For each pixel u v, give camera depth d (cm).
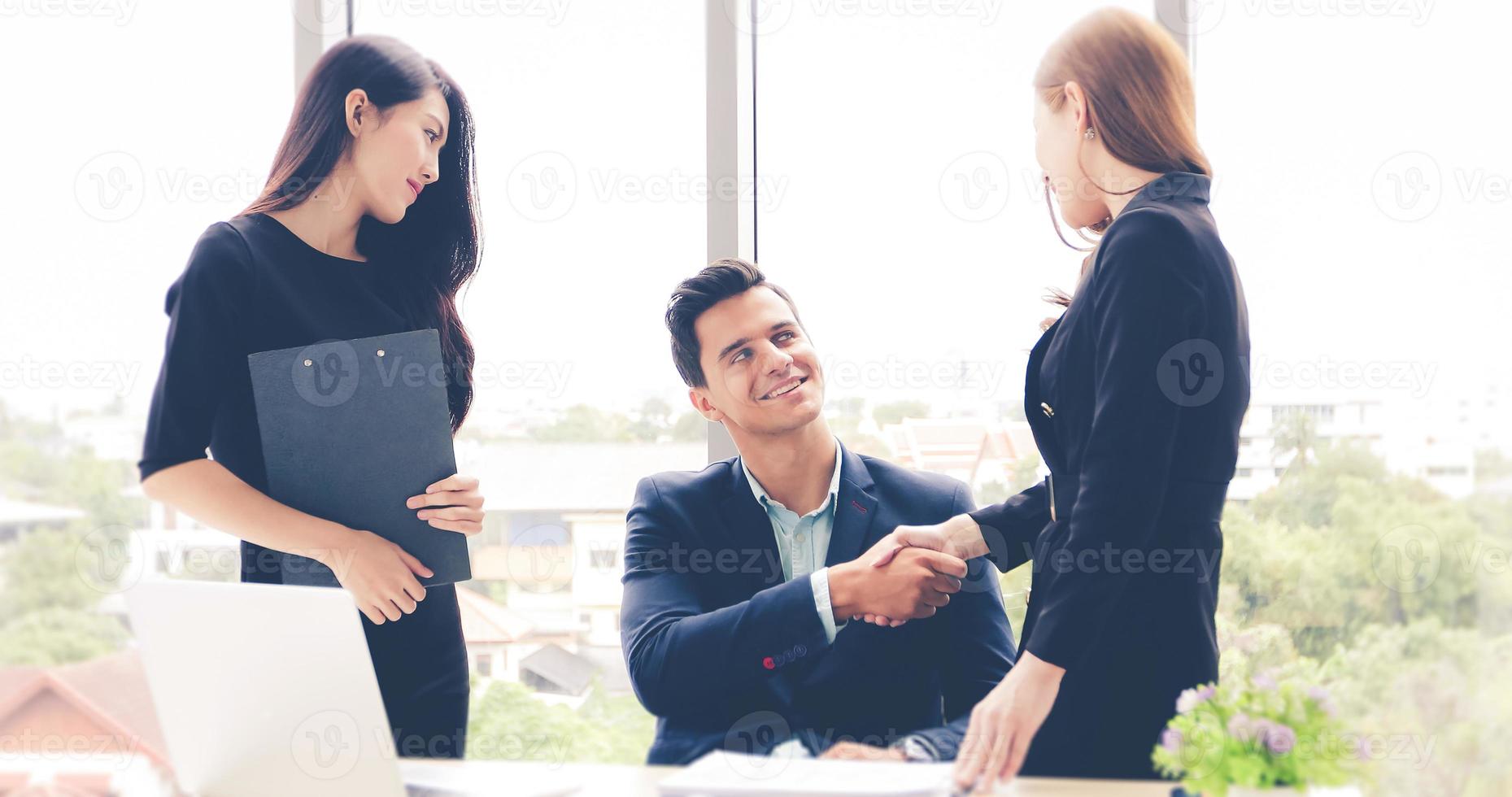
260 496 171
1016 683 150
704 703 173
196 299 173
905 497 186
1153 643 155
